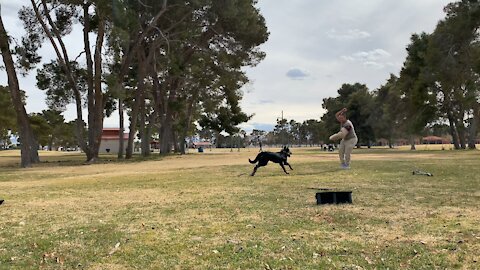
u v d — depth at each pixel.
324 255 4.72
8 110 53.12
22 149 28.31
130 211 7.83
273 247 5.06
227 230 6.02
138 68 38.44
